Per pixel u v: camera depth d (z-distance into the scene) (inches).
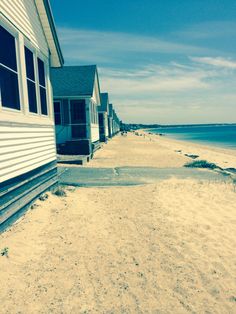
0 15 207.0
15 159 227.0
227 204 324.5
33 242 202.8
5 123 207.5
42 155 301.4
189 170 550.3
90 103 802.8
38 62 322.3
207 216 282.0
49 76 346.0
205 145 1791.3
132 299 148.9
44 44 327.3
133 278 167.9
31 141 266.1
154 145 1391.5
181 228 248.1
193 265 184.5
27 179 255.8
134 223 256.8
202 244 216.8
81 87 793.6
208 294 154.4
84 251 198.8
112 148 1096.2
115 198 339.3
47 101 335.9
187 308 142.6
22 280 158.1
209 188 398.9
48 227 234.2
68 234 224.4
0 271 159.9
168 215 281.9
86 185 399.2
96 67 882.8
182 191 380.5
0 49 249.4
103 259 189.2
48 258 185.5
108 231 236.4
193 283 164.2
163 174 499.5
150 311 139.9
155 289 157.8
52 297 147.3
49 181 328.5
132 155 847.1
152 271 176.1
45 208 271.7
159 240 221.6
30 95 302.4
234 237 231.9
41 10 299.0
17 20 240.8
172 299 149.5
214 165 610.5
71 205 296.8
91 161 674.8
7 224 212.8
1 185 202.1
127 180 438.6
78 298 147.9
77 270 174.1
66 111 788.0
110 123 1964.8
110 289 156.7
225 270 179.8
